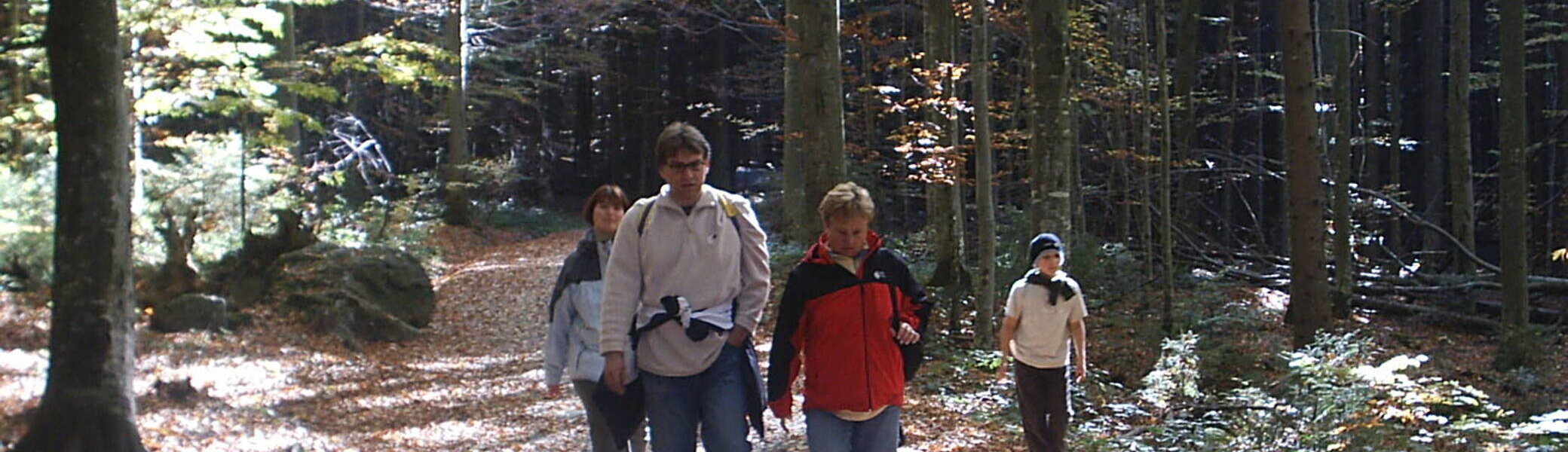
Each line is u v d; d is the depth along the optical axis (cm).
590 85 4200
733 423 418
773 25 1507
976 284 1231
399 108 3166
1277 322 1597
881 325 448
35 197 1135
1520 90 1387
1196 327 1488
